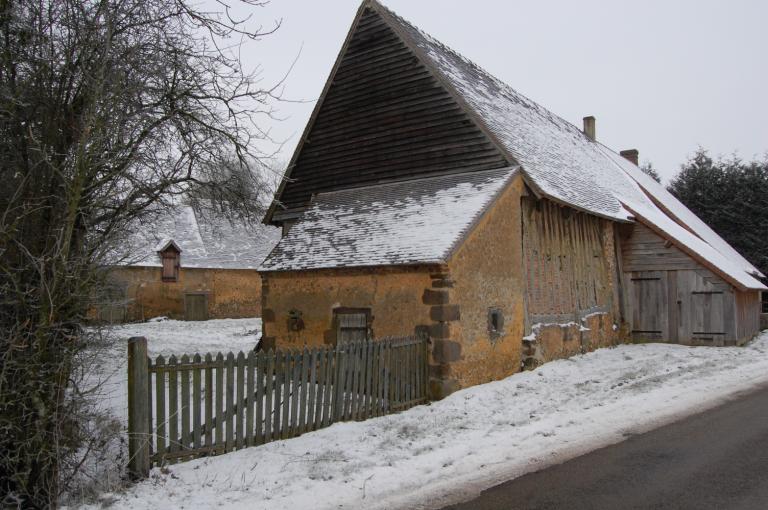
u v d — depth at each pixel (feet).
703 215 117.29
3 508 18.31
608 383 40.01
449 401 34.88
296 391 27.68
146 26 24.18
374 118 53.88
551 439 26.78
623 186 81.82
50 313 18.47
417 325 37.93
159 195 26.84
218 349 62.49
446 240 38.45
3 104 19.81
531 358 45.21
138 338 21.84
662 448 25.13
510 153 46.16
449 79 51.47
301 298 44.65
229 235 136.26
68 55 20.94
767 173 111.45
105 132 20.51
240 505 19.31
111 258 21.21
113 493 19.83
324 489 20.75
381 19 54.29
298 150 58.39
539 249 49.06
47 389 18.85
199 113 27.55
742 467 22.49
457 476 22.20
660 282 63.87
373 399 32.22
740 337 60.95
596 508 18.92
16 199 19.66
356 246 43.04
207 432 24.11
